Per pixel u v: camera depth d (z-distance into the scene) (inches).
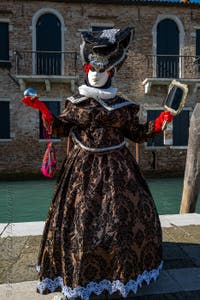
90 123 92.4
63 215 90.7
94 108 91.8
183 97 90.0
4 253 127.0
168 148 641.6
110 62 93.8
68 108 95.6
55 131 94.7
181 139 648.4
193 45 654.5
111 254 85.6
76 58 623.5
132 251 87.1
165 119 92.3
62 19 620.7
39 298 93.4
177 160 645.9
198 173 214.4
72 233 88.2
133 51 635.5
